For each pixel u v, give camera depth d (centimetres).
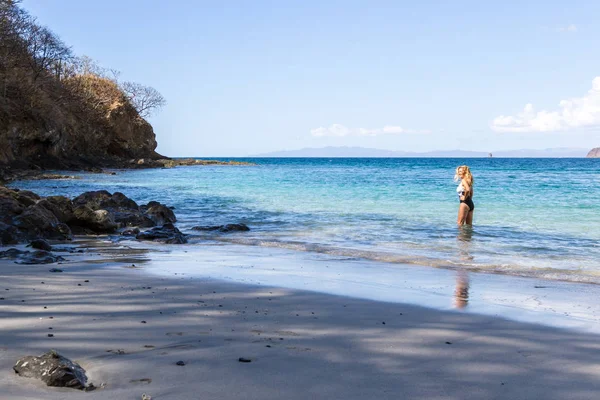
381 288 691
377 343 432
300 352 400
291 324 489
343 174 5394
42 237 1149
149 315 502
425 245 1129
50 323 457
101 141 8031
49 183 3575
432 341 443
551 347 433
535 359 400
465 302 611
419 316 536
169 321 481
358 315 534
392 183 3534
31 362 327
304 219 1614
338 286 698
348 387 329
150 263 871
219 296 610
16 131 5216
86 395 298
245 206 2044
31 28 6159
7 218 1138
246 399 303
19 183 3516
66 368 318
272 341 428
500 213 1745
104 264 844
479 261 935
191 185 3428
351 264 901
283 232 1348
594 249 1071
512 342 446
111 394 302
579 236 1252
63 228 1223
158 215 1566
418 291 675
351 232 1337
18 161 5181
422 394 322
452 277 786
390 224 1481
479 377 357
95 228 1344
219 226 1395
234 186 3294
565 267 878
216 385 323
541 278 784
